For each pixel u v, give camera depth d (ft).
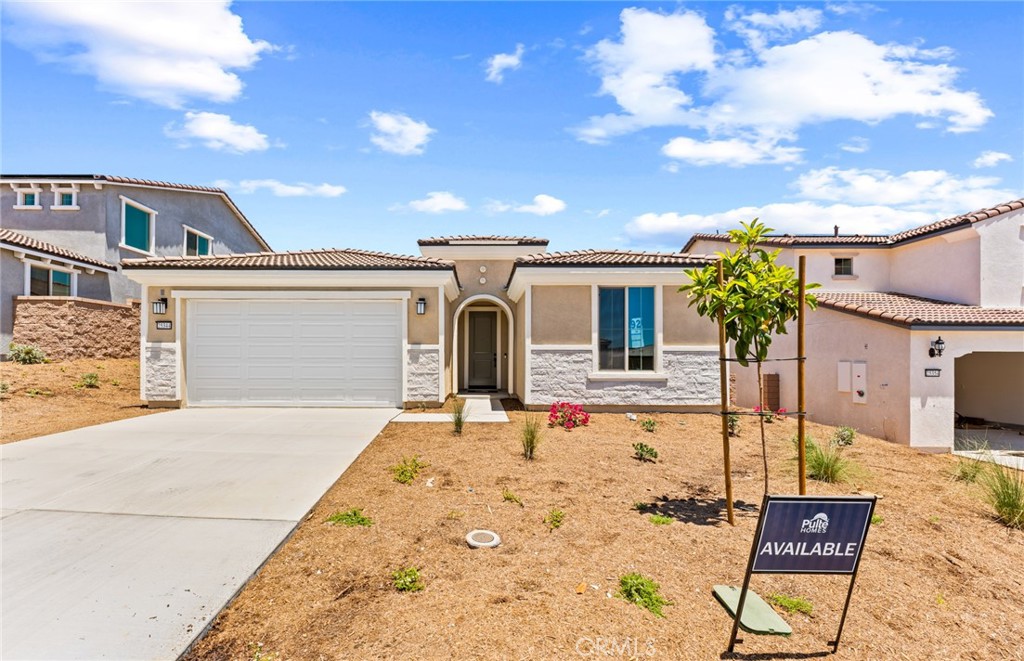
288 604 13.25
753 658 11.69
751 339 19.62
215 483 22.27
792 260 56.08
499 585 14.28
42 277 57.98
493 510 19.88
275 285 42.78
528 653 11.35
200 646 11.55
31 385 45.03
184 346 42.65
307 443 29.91
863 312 41.11
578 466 26.32
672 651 11.76
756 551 11.70
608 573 15.12
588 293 42.37
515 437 32.42
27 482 22.29
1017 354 48.44
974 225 43.80
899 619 13.52
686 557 16.38
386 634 11.96
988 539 18.72
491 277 56.65
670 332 42.22
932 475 27.76
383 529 17.94
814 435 37.01
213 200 83.10
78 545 16.07
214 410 41.47
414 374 43.04
